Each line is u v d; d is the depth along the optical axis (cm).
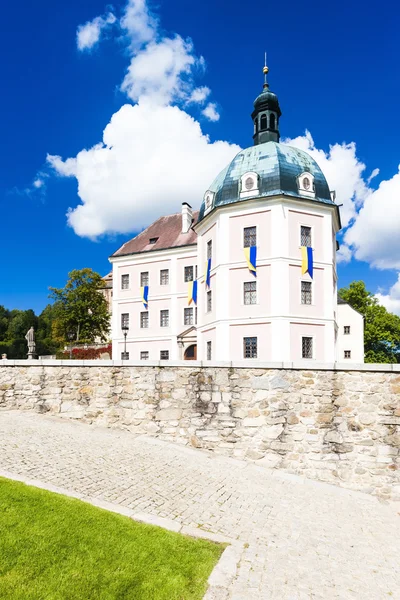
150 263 4412
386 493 1028
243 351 2856
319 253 2953
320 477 1070
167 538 599
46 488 711
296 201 2889
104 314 5788
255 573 551
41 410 1293
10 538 536
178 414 1180
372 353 4934
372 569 626
